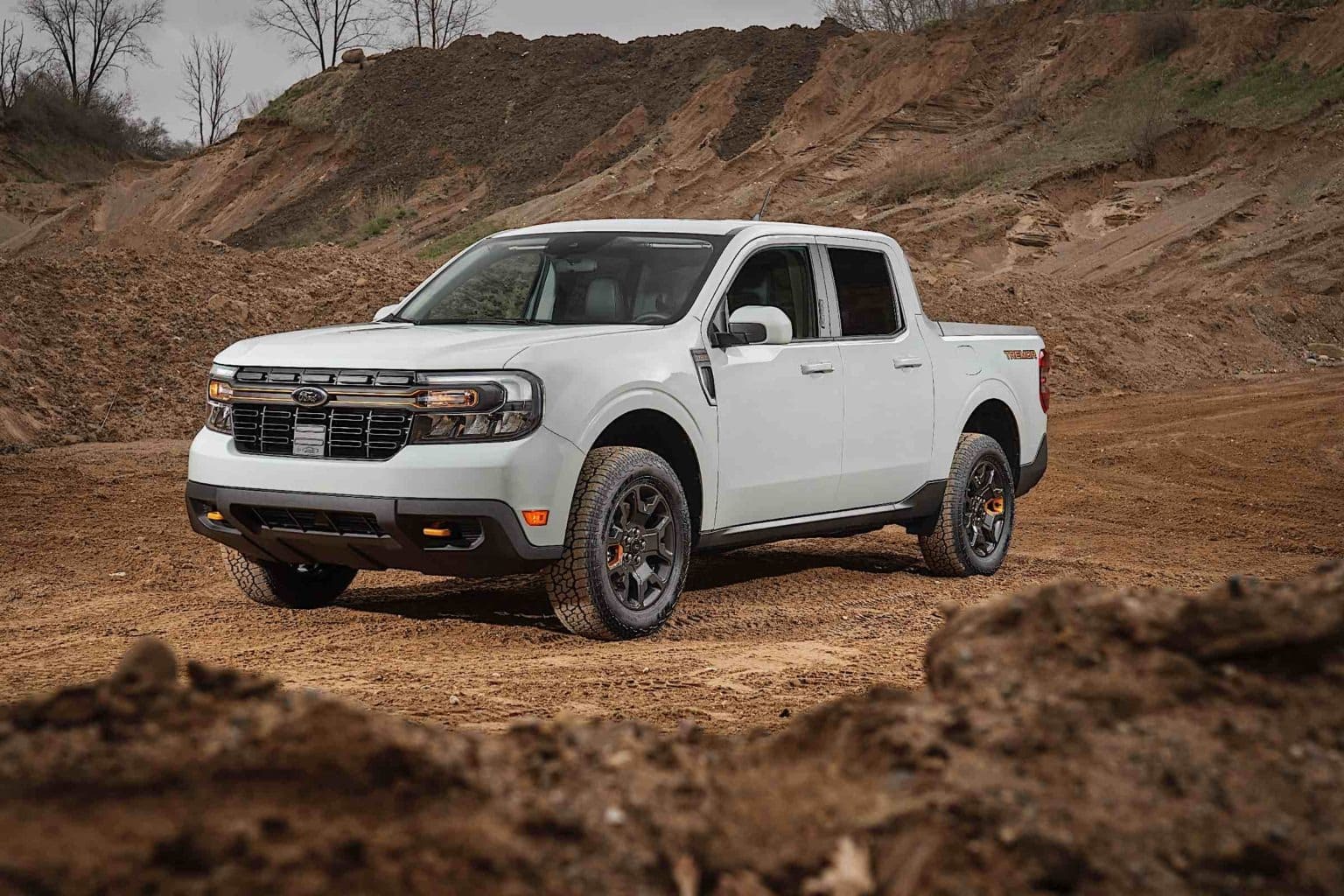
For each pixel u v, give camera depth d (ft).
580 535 19.84
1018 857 7.58
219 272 67.51
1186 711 9.04
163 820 6.57
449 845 6.86
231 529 20.89
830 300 24.99
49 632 20.77
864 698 9.83
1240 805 8.14
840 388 24.41
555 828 7.36
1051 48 203.31
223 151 260.62
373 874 6.48
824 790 8.27
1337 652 9.47
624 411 20.48
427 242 217.36
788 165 194.49
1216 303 104.22
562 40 264.72
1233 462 49.55
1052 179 158.81
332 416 19.89
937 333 27.45
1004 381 29.09
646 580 20.84
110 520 34.22
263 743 7.39
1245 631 9.54
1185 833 7.87
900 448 25.84
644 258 23.25
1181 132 163.12
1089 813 7.99
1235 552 32.71
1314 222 132.36
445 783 7.45
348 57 274.77
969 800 7.99
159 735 7.48
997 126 184.24
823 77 215.72
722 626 21.98
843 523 25.02
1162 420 62.18
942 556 27.48
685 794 8.11
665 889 7.13
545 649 19.62
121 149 313.12
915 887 7.34
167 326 60.18
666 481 20.94
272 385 20.35
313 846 6.56
